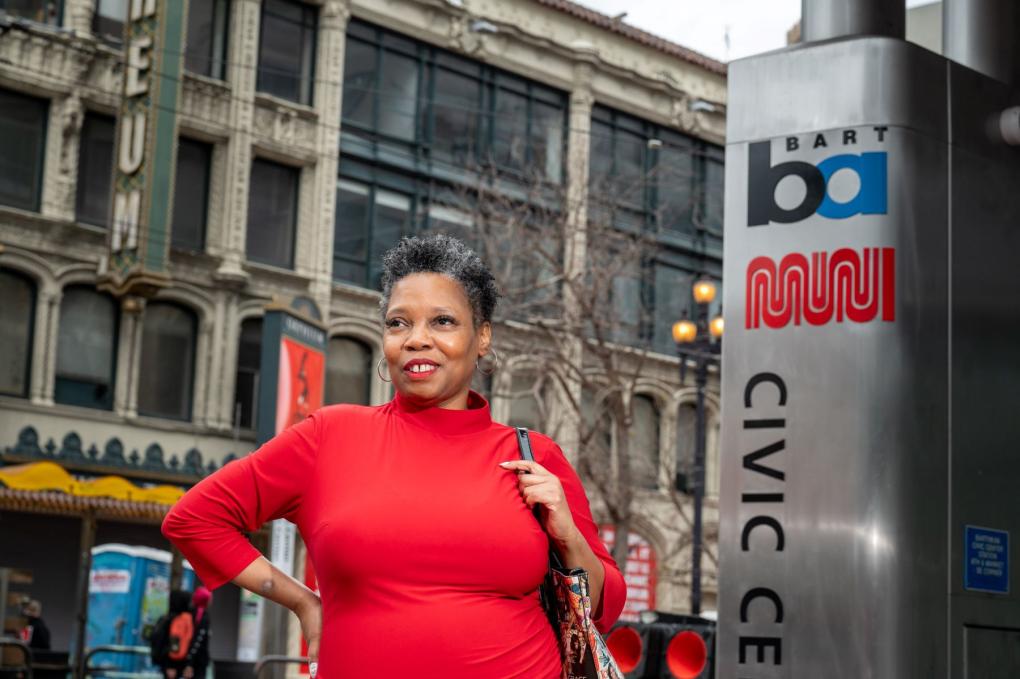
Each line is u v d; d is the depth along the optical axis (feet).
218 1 89.45
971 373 18.19
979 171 18.66
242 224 87.61
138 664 74.38
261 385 68.59
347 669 9.34
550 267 92.73
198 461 84.38
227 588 86.33
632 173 110.52
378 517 9.39
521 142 103.65
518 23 104.01
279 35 92.58
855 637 17.11
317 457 9.84
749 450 18.07
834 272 17.85
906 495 17.33
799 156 18.29
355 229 94.89
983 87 18.90
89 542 58.75
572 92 106.63
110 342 82.58
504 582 9.48
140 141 78.95
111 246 79.82
